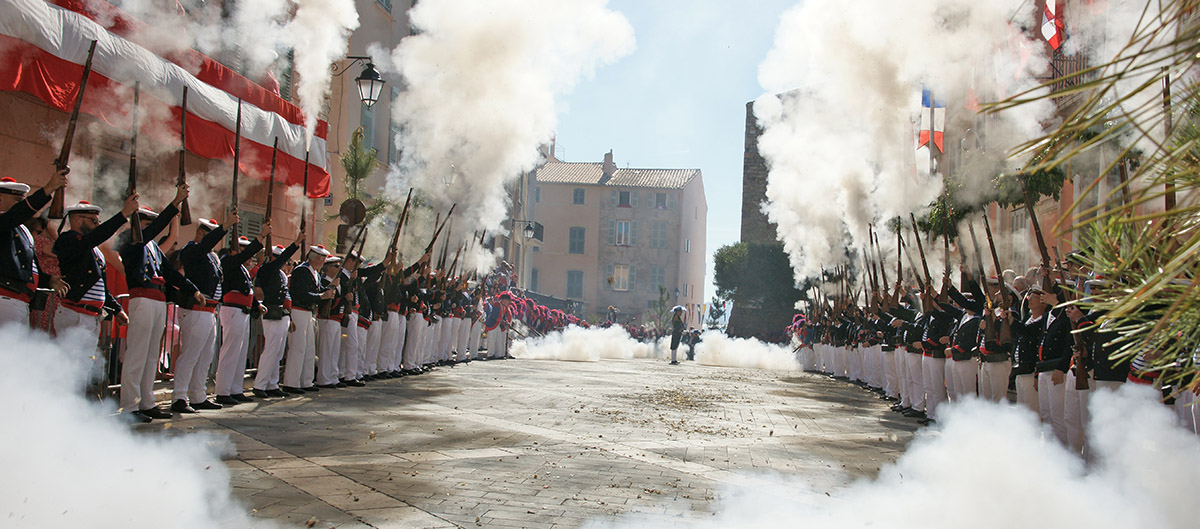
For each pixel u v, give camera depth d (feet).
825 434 29.84
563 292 197.88
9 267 20.35
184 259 27.32
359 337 43.47
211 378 34.58
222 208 46.60
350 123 67.56
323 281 39.65
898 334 40.45
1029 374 26.04
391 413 30.14
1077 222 5.68
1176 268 5.15
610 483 19.40
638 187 198.49
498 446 23.91
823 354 77.97
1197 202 5.40
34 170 34.50
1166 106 5.18
